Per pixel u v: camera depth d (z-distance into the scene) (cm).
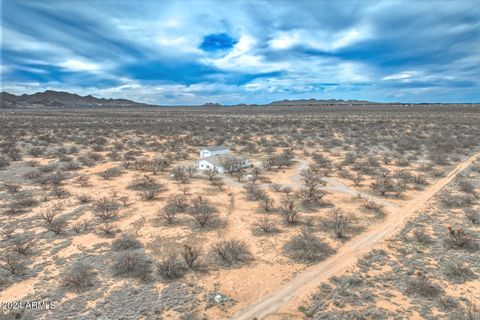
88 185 3078
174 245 1847
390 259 1664
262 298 1363
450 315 1206
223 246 1814
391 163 3984
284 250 1792
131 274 1534
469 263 1593
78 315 1244
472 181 3038
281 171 3722
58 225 2052
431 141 5272
